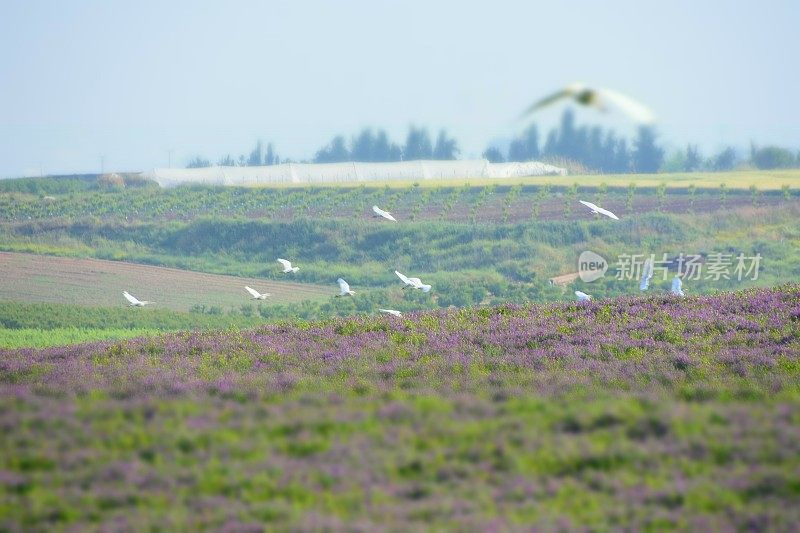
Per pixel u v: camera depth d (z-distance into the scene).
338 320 113.38
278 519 42.09
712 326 97.31
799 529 40.06
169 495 44.91
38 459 49.00
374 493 44.66
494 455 48.81
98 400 66.62
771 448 47.78
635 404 57.56
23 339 172.00
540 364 86.00
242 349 98.62
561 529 40.44
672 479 45.50
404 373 83.94
